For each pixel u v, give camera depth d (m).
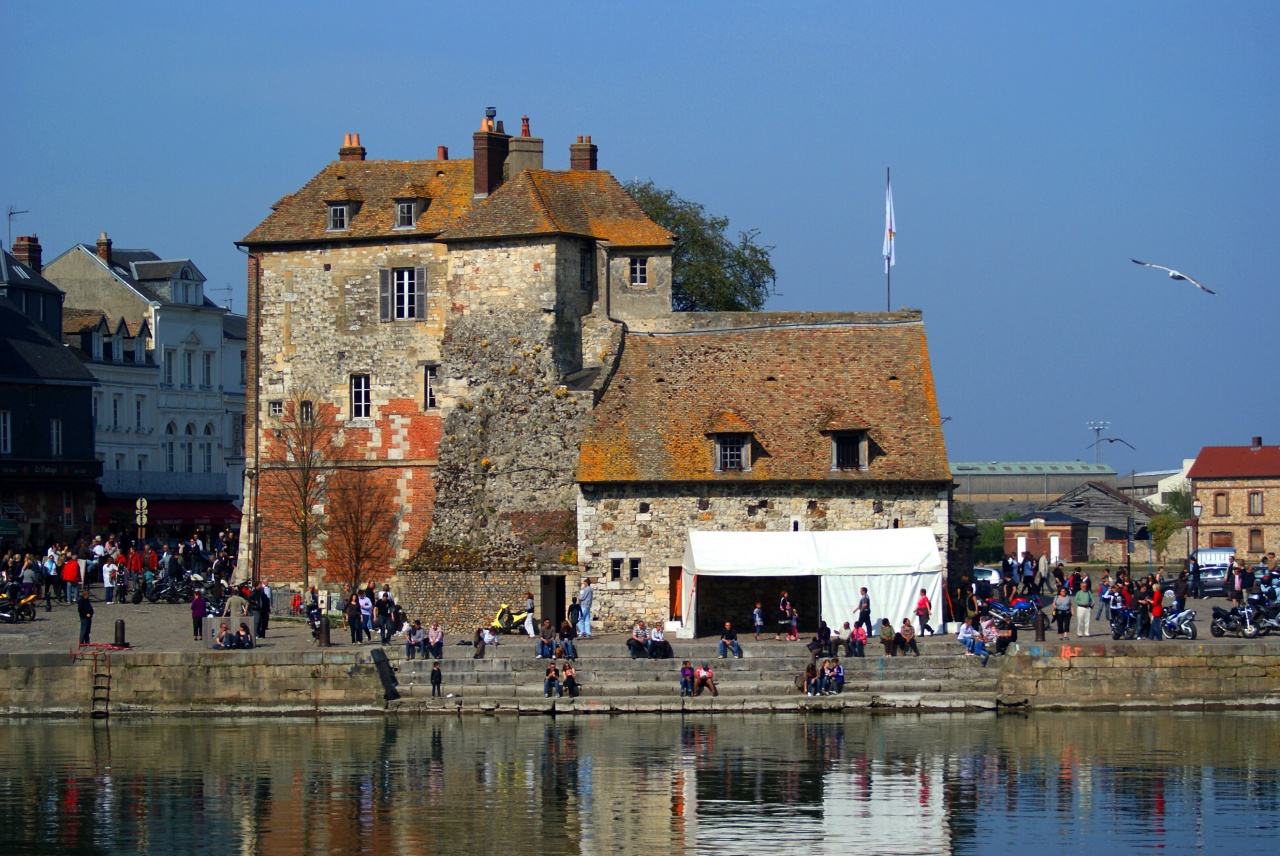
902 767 52.00
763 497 70.81
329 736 57.84
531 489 74.75
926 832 44.75
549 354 77.12
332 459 83.06
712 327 79.50
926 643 64.31
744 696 61.72
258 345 84.62
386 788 49.91
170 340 121.69
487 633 64.38
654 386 74.75
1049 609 75.56
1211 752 54.19
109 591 75.38
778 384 74.38
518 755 54.00
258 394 84.56
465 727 59.16
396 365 82.69
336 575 82.56
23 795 49.66
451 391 78.50
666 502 70.88
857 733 57.38
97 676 62.34
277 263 84.56
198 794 49.50
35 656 62.44
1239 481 133.75
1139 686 62.38
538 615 71.88
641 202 106.94
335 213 84.12
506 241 78.38
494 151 83.25
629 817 46.28
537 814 46.72
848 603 67.56
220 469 127.06
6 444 90.75
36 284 107.38
